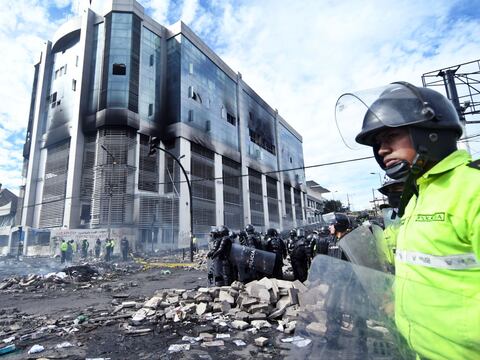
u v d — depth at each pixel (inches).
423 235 43.7
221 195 1665.8
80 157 1290.6
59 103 1467.8
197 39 1702.8
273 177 2385.6
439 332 39.1
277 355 161.0
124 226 1158.3
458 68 521.0
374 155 57.4
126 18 1406.3
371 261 75.4
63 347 177.5
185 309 236.8
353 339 48.6
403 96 48.8
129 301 307.1
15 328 217.5
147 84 1439.5
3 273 609.6
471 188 38.8
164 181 1409.9
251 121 2204.7
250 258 324.5
